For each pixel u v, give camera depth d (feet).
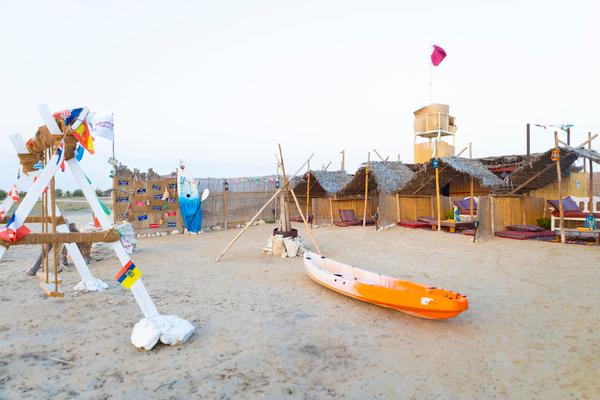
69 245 24.26
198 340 16.39
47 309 20.43
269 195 72.64
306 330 17.60
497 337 16.76
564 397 12.03
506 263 32.09
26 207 15.01
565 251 35.42
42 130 17.52
